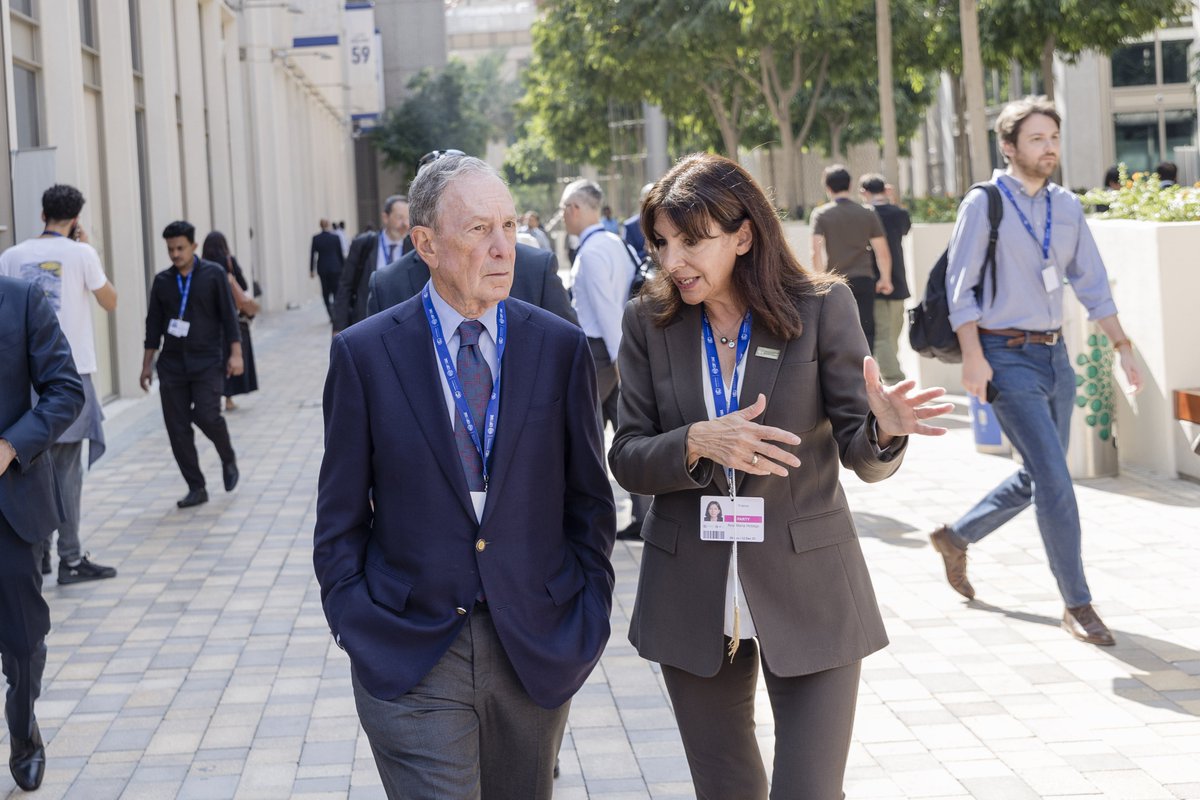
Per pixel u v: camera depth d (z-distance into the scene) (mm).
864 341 2934
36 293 4281
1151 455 8523
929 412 2650
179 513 9039
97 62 14625
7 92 10156
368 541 2969
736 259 2941
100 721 5012
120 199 14867
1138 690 4855
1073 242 5387
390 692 2803
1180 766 4195
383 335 2887
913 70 26594
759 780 3113
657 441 2867
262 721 4980
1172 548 6707
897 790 4117
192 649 5914
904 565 6695
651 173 37469
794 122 37562
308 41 31516
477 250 2799
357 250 9023
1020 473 5809
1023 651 5324
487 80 92375
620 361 3100
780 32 22625
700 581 2943
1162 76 36625
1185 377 8305
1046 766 4242
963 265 5344
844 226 11438
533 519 2887
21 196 10133
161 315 9148
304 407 14602
